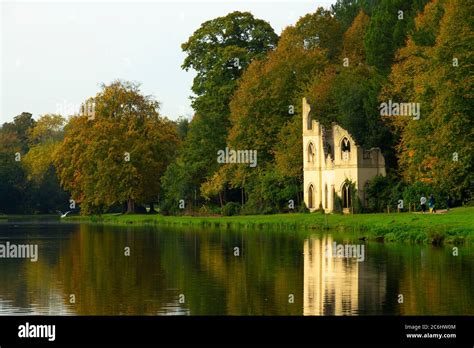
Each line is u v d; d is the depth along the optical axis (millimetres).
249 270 63000
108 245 86625
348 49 141000
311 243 81000
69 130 154625
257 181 129750
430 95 95062
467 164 89875
